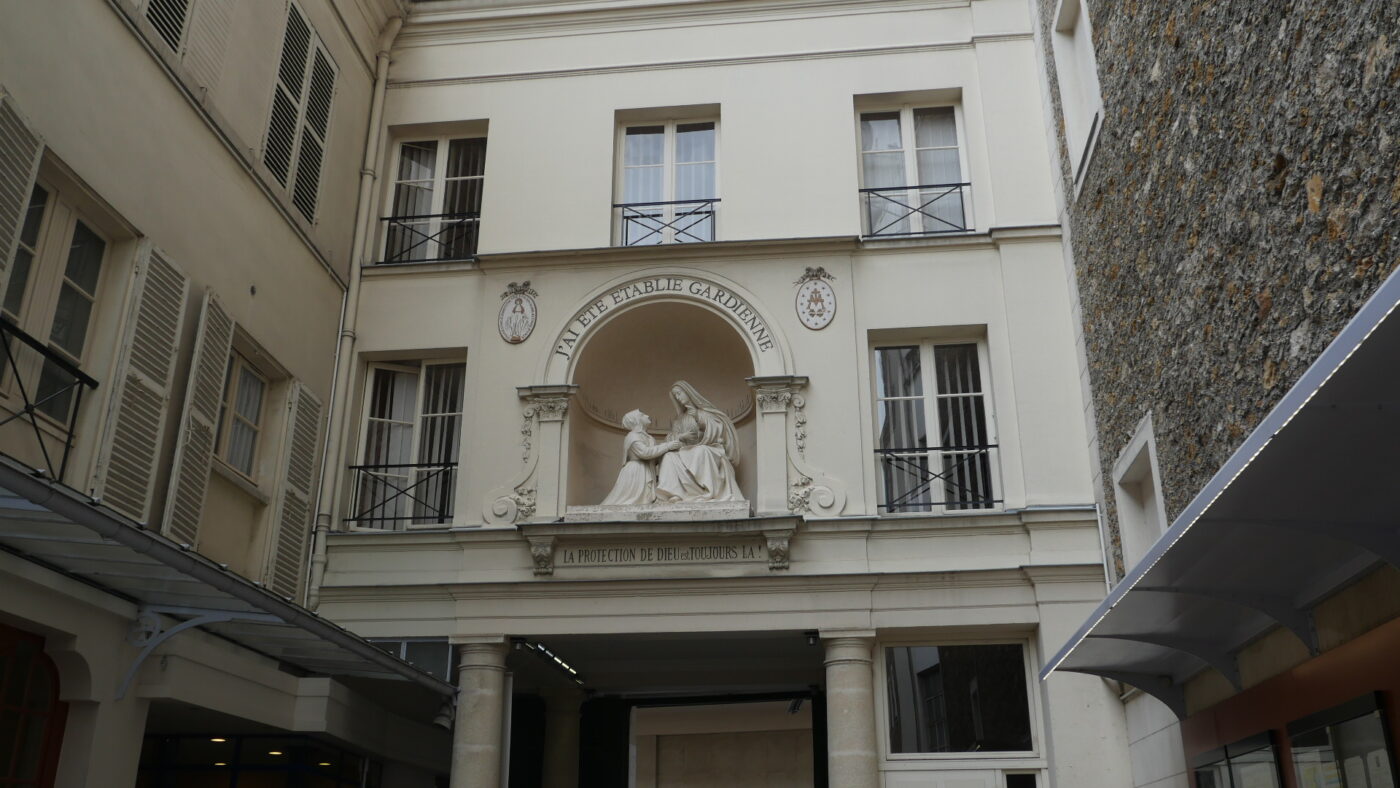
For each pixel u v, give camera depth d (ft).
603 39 53.21
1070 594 42.37
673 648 48.34
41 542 28.50
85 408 32.89
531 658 47.70
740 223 49.34
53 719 31.14
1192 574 25.71
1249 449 18.57
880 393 47.57
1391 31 19.79
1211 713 32.27
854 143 50.37
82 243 33.81
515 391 47.37
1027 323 46.34
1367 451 19.61
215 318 38.55
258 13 43.11
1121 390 39.09
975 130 50.34
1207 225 29.48
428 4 54.39
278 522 42.47
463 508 45.88
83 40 32.65
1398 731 22.11
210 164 39.27
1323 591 25.52
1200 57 29.07
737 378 50.39
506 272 49.29
